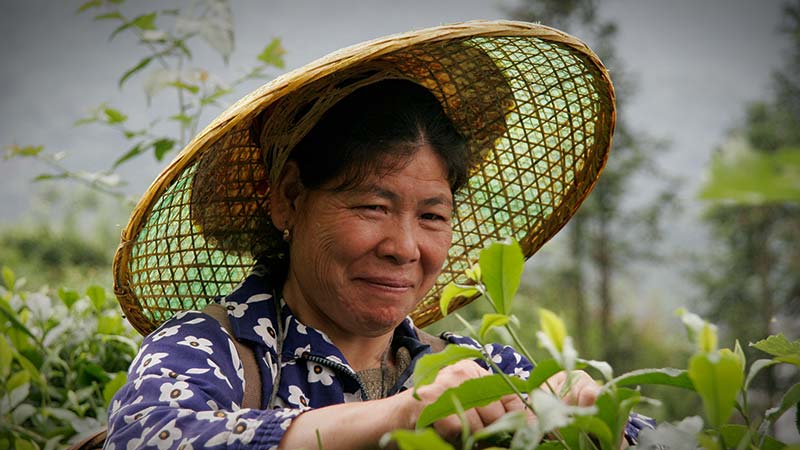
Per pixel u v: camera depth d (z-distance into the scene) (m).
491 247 0.70
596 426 0.64
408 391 0.89
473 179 1.54
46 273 8.55
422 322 1.63
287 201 1.29
